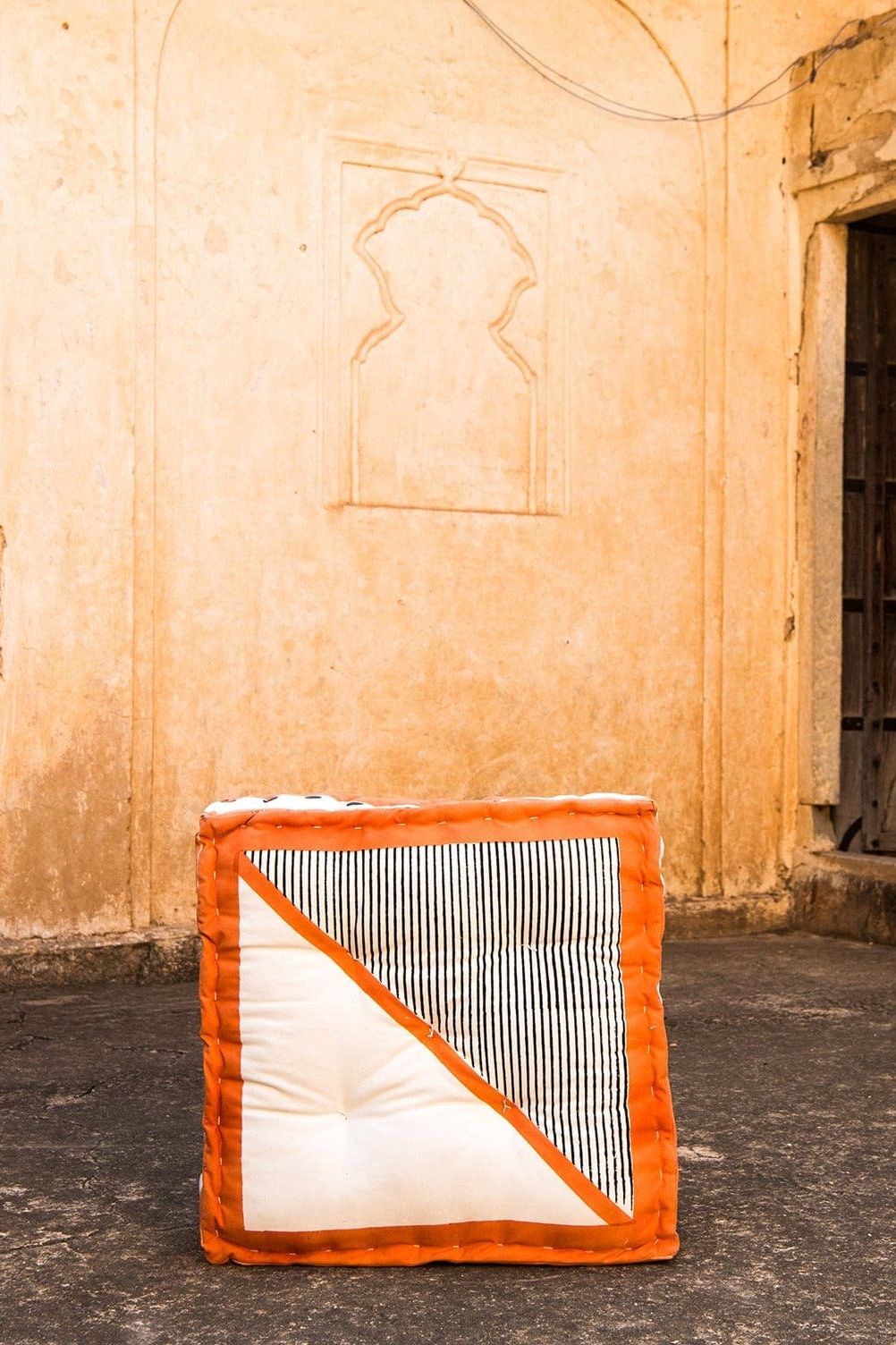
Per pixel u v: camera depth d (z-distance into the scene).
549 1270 2.78
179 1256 2.86
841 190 6.73
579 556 6.54
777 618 6.95
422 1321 2.54
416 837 2.78
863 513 7.05
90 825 5.55
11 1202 3.18
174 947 5.61
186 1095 4.03
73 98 5.52
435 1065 2.74
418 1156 2.72
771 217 6.92
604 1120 2.77
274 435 5.91
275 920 2.75
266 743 5.90
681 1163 3.45
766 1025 4.91
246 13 5.86
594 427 6.57
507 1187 2.74
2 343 5.39
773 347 6.93
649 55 6.69
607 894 2.80
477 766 6.32
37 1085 4.13
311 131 6.00
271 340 5.91
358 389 6.10
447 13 6.27
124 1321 2.56
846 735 7.00
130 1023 4.90
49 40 5.48
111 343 5.59
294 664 5.95
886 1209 3.13
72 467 5.52
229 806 2.89
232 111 5.84
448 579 6.26
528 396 6.45
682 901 6.71
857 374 7.02
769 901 6.85
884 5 7.14
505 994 2.76
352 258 6.09
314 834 2.79
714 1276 2.75
